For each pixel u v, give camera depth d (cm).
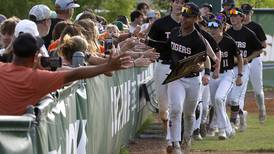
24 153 838
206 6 2567
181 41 1923
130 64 1112
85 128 1400
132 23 2947
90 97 1470
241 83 2469
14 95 1075
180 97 1900
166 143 2128
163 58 2061
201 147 2202
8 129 811
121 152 2069
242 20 2623
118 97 1994
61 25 1720
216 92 2384
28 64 1099
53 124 1039
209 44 2094
